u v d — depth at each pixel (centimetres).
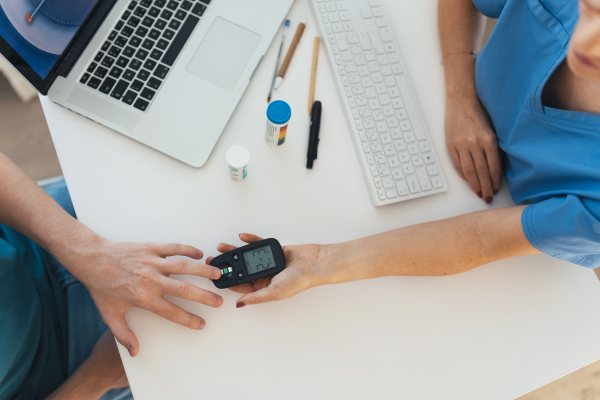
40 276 79
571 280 71
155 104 68
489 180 72
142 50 69
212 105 69
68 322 84
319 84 75
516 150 67
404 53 79
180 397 60
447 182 74
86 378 79
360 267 64
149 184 67
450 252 65
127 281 60
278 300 62
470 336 66
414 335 66
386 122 72
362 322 65
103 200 66
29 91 137
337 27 75
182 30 71
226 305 64
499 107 70
